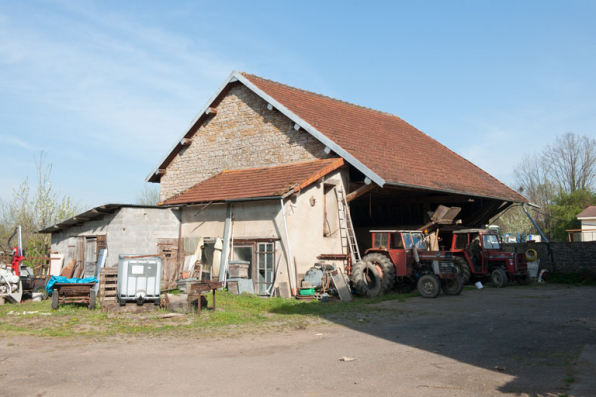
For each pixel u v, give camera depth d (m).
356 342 8.59
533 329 9.61
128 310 11.27
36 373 6.41
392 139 21.08
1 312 11.51
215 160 19.97
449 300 14.20
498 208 23.70
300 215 15.52
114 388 5.75
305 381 6.08
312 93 22.00
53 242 19.58
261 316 11.43
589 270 20.31
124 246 16.61
